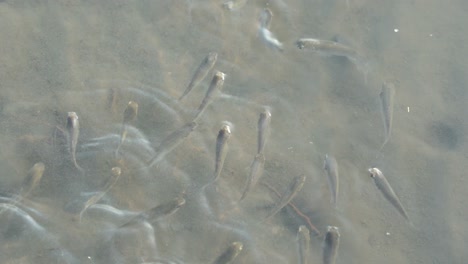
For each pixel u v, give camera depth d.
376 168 1.48
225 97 1.52
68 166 1.48
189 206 1.47
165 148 1.49
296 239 1.47
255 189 1.49
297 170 1.50
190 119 1.51
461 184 1.50
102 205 1.47
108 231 1.46
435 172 1.51
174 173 1.49
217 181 1.49
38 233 1.45
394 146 1.52
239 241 1.46
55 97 1.51
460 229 1.49
